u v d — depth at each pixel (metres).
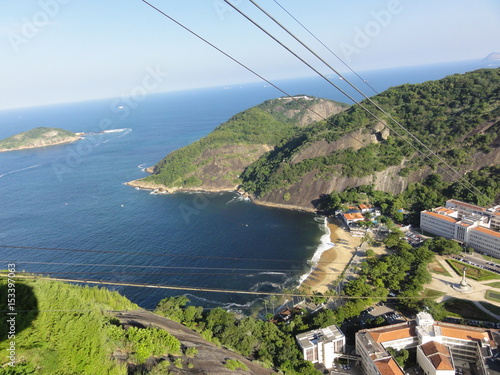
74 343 23.09
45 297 25.23
